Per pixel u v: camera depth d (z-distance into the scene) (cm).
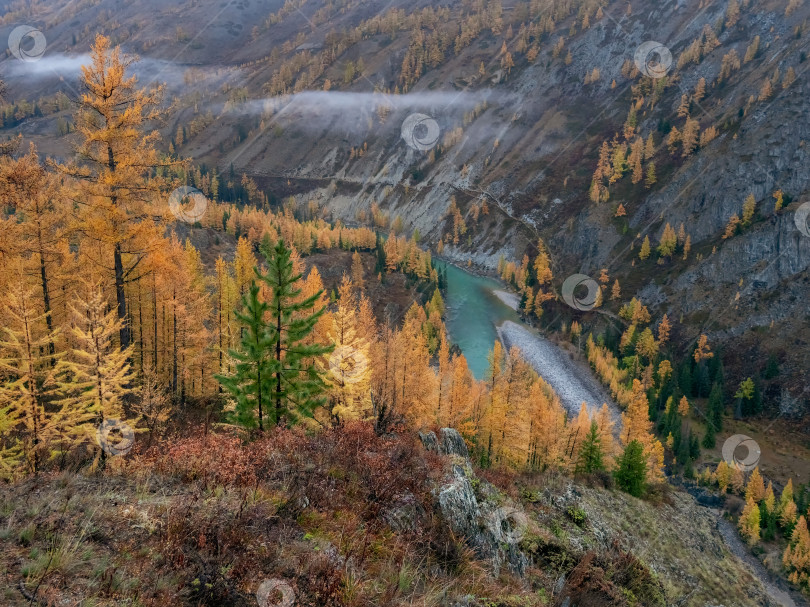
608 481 3534
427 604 579
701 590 2519
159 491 710
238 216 12206
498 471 1869
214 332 3781
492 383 4850
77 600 417
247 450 888
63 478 702
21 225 2308
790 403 10950
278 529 648
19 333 1600
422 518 855
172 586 475
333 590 527
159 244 2111
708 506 8225
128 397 2605
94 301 1634
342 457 947
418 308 10969
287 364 1477
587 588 1110
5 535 500
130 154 1961
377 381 3728
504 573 929
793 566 6750
